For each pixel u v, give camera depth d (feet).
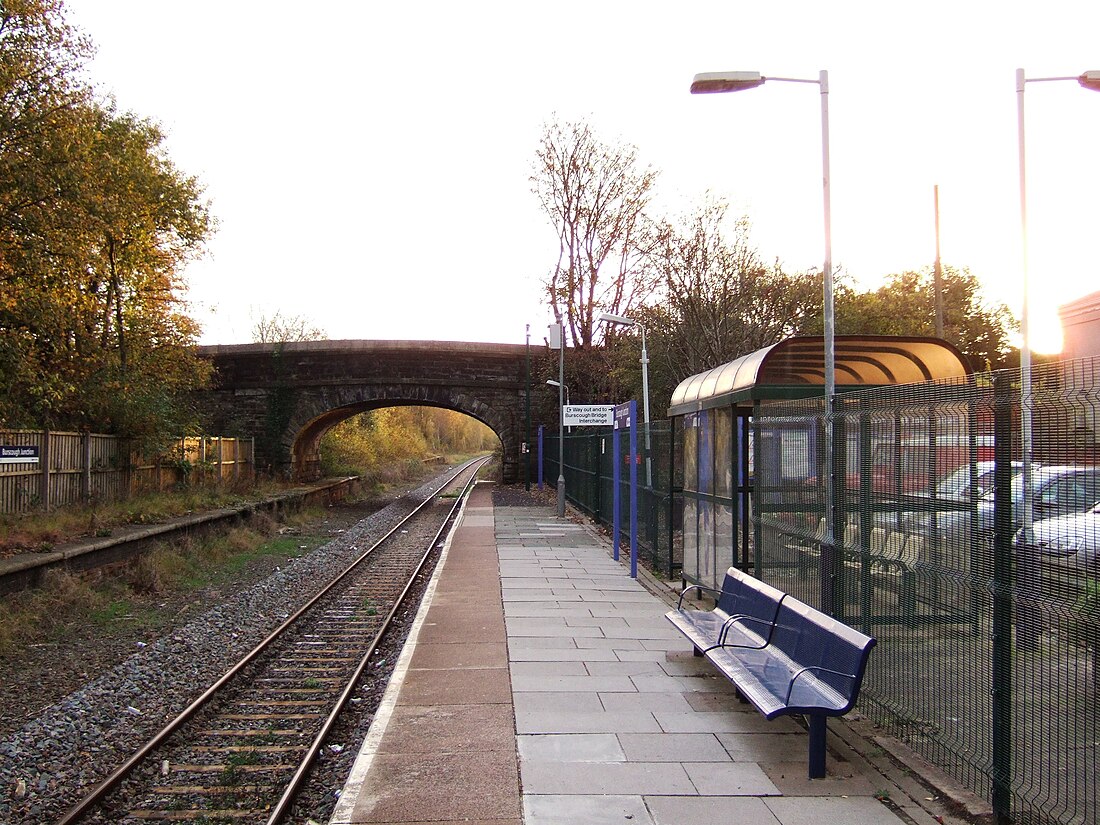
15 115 55.42
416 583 50.31
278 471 132.26
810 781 16.81
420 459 274.98
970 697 15.76
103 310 81.15
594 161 129.80
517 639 29.76
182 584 50.93
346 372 134.51
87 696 26.84
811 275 84.79
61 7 55.42
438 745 18.88
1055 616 12.88
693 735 19.58
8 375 59.82
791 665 19.53
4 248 56.95
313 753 20.40
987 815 15.10
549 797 16.01
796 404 25.67
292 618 38.70
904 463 18.49
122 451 74.64
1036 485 13.46
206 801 18.70
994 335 130.11
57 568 44.32
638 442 54.49
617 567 49.08
